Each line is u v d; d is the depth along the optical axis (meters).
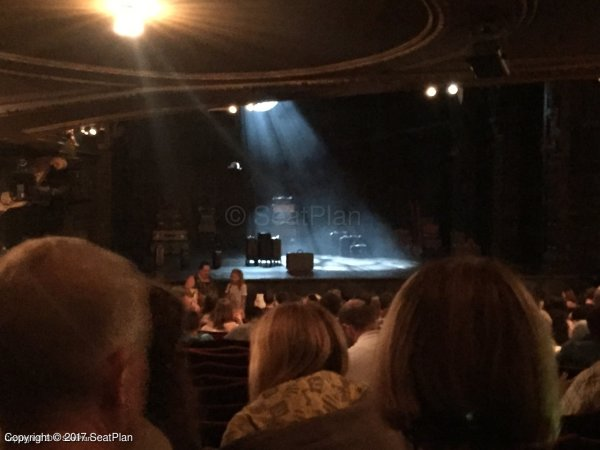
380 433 1.70
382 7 6.74
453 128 23.00
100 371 1.04
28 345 1.00
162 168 22.50
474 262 1.28
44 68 9.20
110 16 7.13
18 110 11.08
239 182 23.83
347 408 1.77
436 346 1.18
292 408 1.83
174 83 10.09
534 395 1.15
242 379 4.06
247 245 19.45
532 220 19.64
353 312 4.42
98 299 1.05
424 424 1.18
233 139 23.70
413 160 24.39
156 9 6.95
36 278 1.04
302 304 2.21
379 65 9.11
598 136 15.80
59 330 1.01
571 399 2.82
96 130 13.88
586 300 8.98
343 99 24.25
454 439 1.16
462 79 9.63
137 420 1.17
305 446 1.70
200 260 20.75
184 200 22.91
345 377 2.07
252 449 1.70
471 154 22.22
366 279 16.09
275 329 2.09
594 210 15.84
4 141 12.06
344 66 9.23
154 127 22.03
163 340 1.64
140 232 21.11
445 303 1.21
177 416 1.64
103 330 1.04
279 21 7.34
